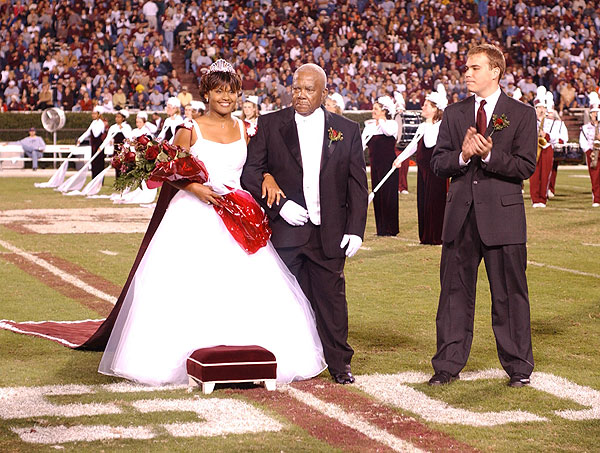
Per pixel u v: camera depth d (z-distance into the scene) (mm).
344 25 64750
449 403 9852
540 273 18469
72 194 36969
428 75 61594
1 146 52250
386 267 19250
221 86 10938
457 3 69500
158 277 10719
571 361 11695
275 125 10766
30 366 11234
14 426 8906
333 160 10633
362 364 11492
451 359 10695
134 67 58125
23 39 60469
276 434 8742
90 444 8406
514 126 10492
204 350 10211
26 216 28719
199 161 10719
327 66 61656
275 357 10320
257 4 65375
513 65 66188
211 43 61344
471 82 10617
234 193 10867
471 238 10688
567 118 61969
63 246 21859
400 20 66312
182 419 9180
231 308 10633
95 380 10641
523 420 9281
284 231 10836
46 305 15008
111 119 54344
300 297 11000
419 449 8391
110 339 10961
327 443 8508
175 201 10953
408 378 10852
